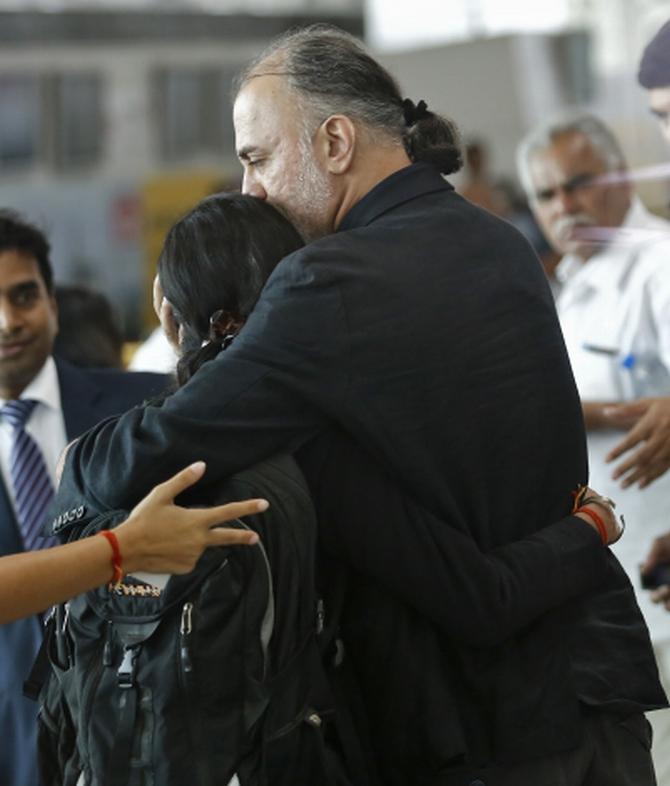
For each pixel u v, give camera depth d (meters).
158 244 8.79
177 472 2.71
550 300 3.02
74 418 4.12
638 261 4.92
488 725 2.86
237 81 3.06
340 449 2.80
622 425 4.33
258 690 2.68
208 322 2.91
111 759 2.69
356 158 2.93
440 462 2.81
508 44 8.30
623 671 2.98
